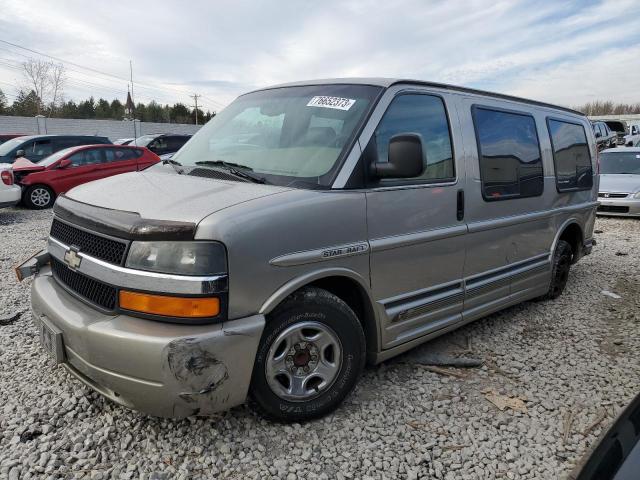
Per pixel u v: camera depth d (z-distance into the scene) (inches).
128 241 96.7
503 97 173.0
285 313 104.7
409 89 135.6
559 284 210.8
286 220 102.7
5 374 132.1
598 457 65.6
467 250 147.6
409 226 128.4
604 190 427.8
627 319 191.8
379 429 114.4
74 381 127.7
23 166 488.1
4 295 194.1
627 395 134.4
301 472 99.7
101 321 96.9
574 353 159.3
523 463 105.5
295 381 111.1
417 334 135.6
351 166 116.5
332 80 142.3
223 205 100.3
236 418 114.2
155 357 90.8
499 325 181.6
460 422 119.3
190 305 92.7
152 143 741.9
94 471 96.9
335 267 111.5
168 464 100.0
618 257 293.4
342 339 114.8
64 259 111.8
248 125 142.3
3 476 94.9
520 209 170.4
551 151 189.6
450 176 141.4
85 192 122.3
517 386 137.5
